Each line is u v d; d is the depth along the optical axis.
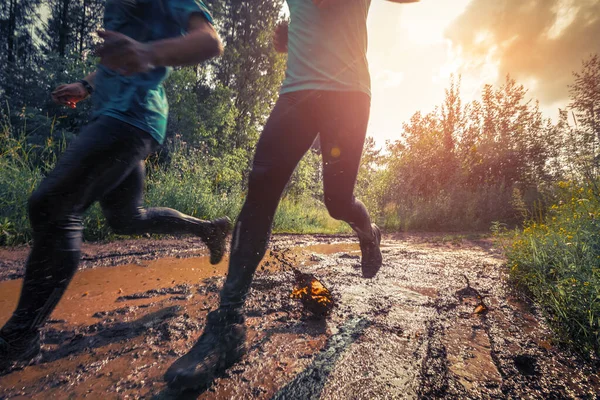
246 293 1.37
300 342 1.52
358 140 1.53
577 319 1.65
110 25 1.52
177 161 6.76
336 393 1.15
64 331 1.58
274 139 1.44
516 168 10.19
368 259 2.09
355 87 1.47
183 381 1.11
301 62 1.48
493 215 8.70
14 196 3.77
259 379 1.22
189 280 2.50
